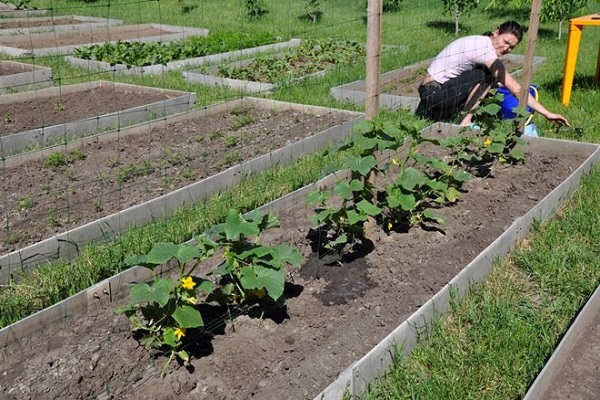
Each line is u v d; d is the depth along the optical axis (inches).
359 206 157.6
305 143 241.9
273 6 752.3
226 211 189.2
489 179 218.4
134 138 260.2
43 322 133.3
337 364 123.6
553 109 310.3
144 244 169.3
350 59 435.5
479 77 278.4
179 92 317.1
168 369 120.6
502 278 159.6
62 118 287.9
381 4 152.3
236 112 295.1
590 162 224.1
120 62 409.1
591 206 197.3
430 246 169.8
